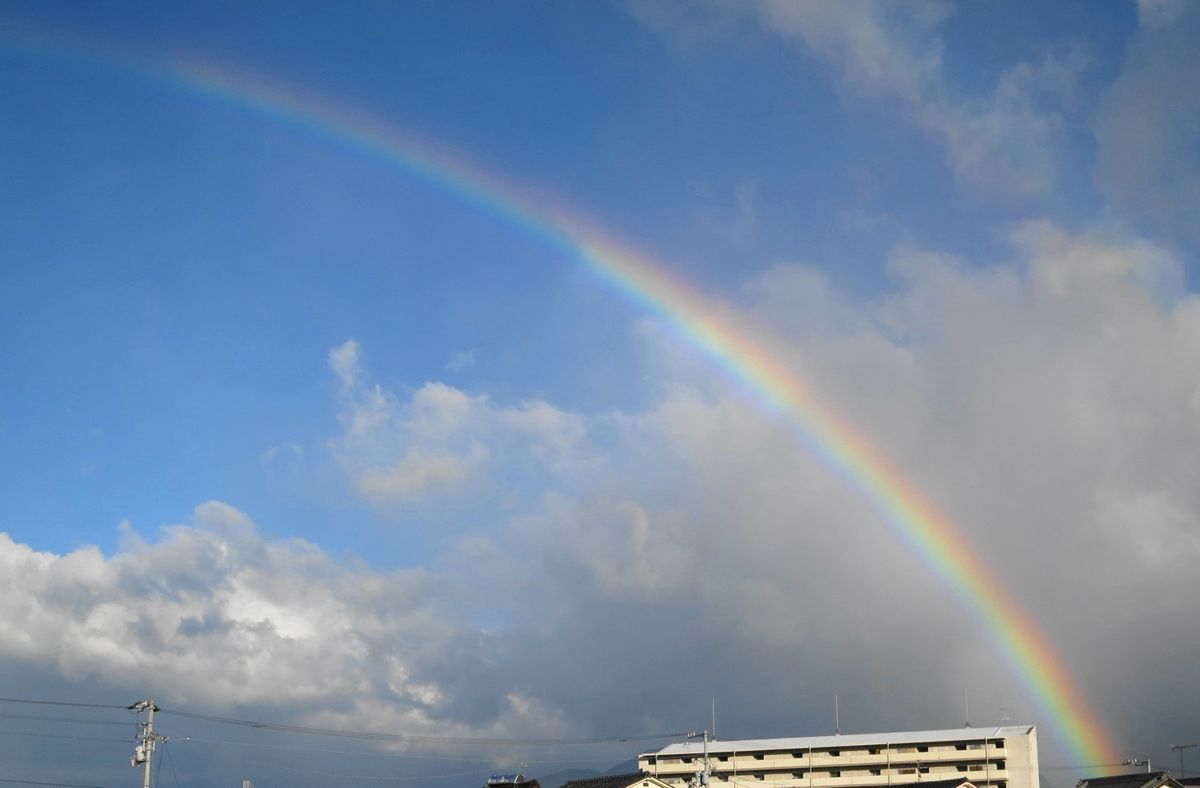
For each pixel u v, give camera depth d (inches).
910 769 6250.0
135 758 3907.5
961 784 5083.7
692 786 5324.8
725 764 6461.6
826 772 6338.6
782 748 6427.2
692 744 6683.1
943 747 6230.3
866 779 6279.5
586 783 5369.1
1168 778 5506.9
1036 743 6294.3
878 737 6417.3
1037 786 6092.5
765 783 6387.8
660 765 6510.8
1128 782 5570.9
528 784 5590.6
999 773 6112.2
